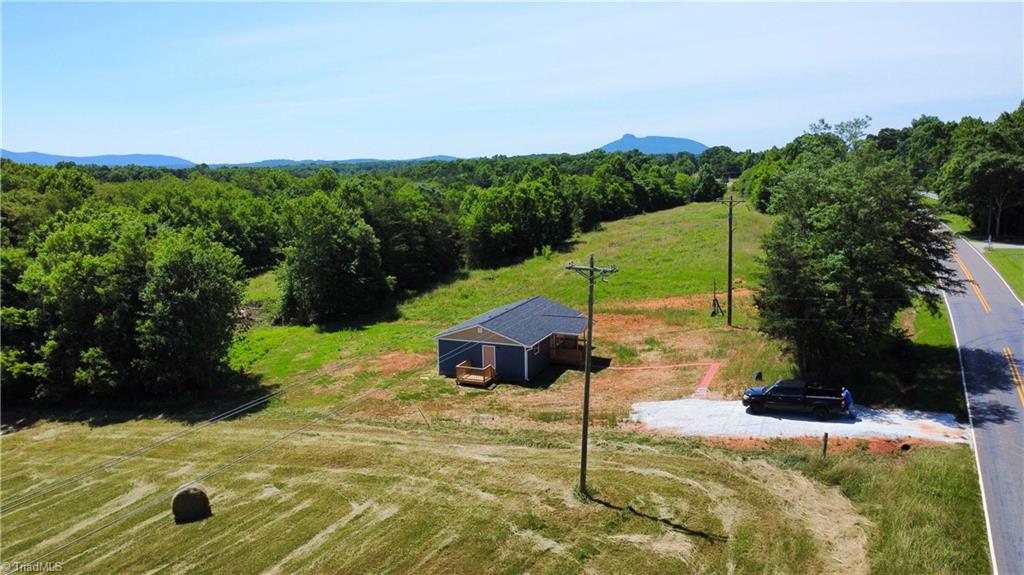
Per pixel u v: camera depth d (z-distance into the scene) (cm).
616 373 3734
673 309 4912
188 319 3806
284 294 6125
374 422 3181
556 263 7575
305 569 1862
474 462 2608
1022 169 6338
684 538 1986
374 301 6475
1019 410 2820
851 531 2019
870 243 3058
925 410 2903
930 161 9638
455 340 3869
